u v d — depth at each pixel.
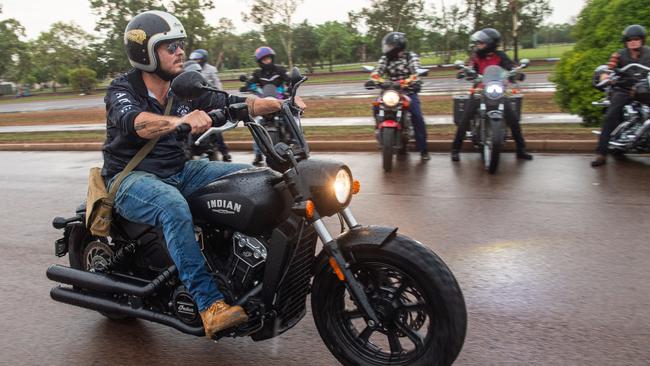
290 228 2.96
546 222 5.60
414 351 2.99
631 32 7.45
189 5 47.38
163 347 3.68
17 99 53.69
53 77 68.94
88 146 12.66
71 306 4.41
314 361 3.38
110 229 3.47
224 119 2.90
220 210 3.09
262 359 3.44
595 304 3.88
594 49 9.39
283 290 3.01
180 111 3.47
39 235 6.31
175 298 3.25
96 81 55.41
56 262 5.43
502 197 6.57
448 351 2.78
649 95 7.25
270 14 29.89
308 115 15.45
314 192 2.82
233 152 10.95
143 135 3.02
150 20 3.21
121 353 3.65
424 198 6.73
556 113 12.23
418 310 2.92
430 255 2.82
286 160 2.92
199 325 3.21
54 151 12.89
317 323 3.16
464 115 8.41
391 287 2.97
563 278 4.31
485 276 4.42
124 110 3.10
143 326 4.00
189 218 3.11
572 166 7.87
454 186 7.20
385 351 3.34
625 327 3.55
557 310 3.82
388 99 8.23
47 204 7.71
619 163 7.88
